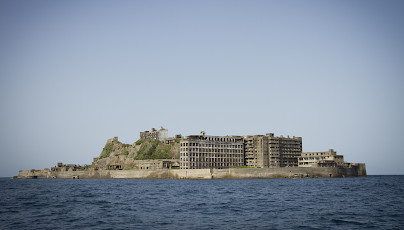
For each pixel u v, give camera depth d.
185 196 132.38
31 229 65.88
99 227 67.56
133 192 155.50
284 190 163.38
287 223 71.38
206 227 67.50
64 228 66.69
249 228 66.50
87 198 124.38
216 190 166.00
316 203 105.75
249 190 164.38
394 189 169.75
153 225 69.50
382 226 67.75
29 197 129.25
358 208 93.19
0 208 94.94
